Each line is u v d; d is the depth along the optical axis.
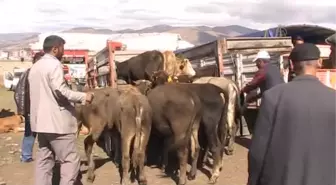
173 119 7.38
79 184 7.52
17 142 12.23
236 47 11.70
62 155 5.90
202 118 7.85
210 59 11.97
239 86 10.87
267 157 3.22
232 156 9.66
